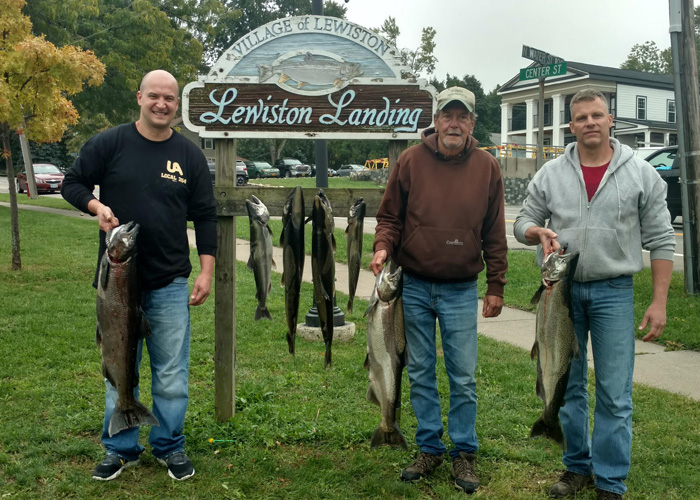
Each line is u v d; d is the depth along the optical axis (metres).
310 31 4.44
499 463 4.03
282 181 35.81
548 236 3.49
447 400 5.12
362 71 4.48
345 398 5.07
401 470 3.90
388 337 3.44
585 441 3.64
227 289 4.48
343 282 10.04
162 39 22.89
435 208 3.65
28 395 4.98
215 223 3.93
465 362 3.74
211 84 4.43
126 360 3.41
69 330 6.94
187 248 3.82
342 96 4.48
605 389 3.46
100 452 3.99
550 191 3.61
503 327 7.57
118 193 3.60
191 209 3.86
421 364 3.80
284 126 4.48
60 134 11.41
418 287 3.76
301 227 3.66
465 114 3.56
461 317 3.72
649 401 5.02
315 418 4.60
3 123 10.29
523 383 5.41
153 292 3.67
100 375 5.54
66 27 20.59
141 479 3.73
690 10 8.52
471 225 3.65
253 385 5.17
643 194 3.41
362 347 6.56
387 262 3.94
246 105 4.44
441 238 3.64
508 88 43.16
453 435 3.79
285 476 3.83
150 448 4.11
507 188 30.72
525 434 4.42
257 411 4.69
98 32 21.09
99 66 10.82
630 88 41.09
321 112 4.48
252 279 10.33
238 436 4.30
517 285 9.83
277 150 57.25
